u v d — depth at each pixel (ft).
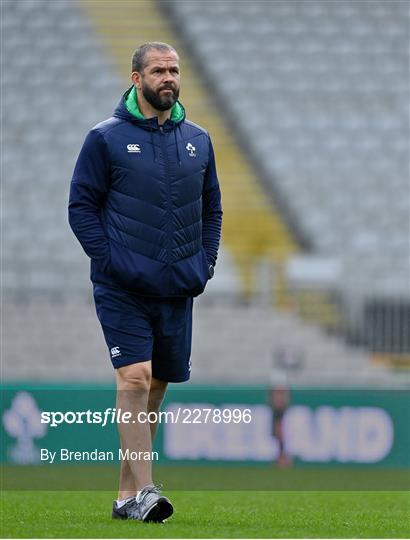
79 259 205.87
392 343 177.06
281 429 131.03
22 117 231.09
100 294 59.41
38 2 248.32
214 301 190.90
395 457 131.85
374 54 244.01
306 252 209.15
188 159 60.23
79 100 234.79
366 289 178.70
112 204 59.36
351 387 140.05
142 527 54.49
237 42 243.19
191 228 60.34
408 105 236.43
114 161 58.80
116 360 59.16
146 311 59.41
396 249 208.64
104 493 90.38
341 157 225.15
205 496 90.38
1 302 191.42
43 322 189.26
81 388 118.21
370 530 56.39
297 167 222.28
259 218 214.90
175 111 60.75
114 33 245.24
